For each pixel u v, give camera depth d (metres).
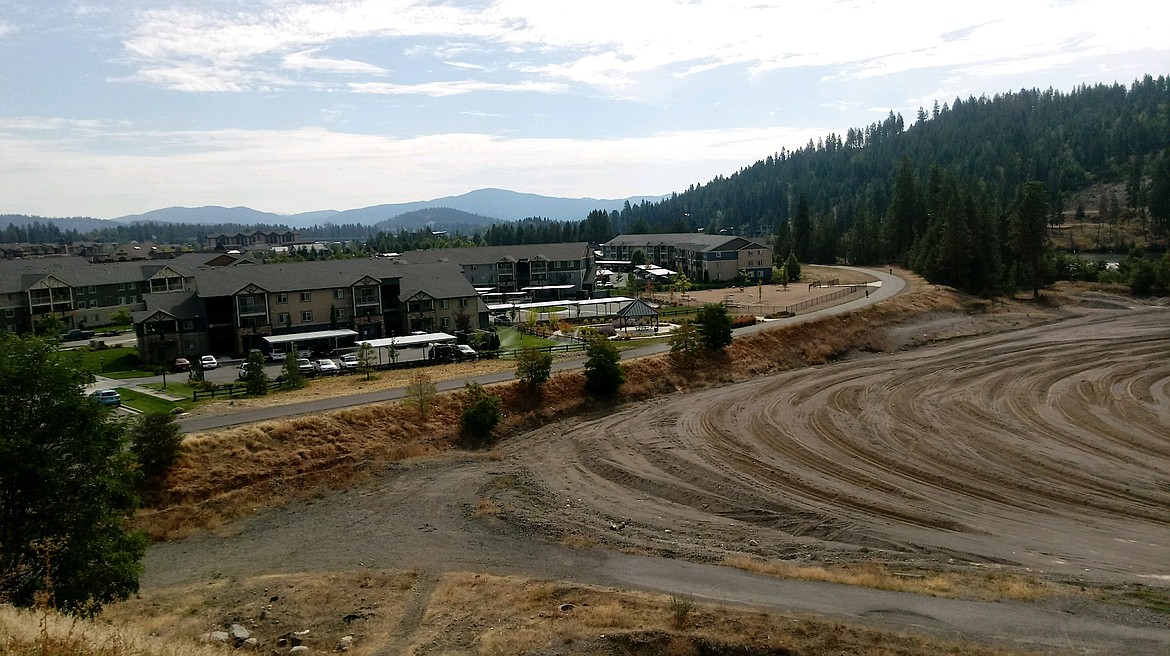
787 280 123.31
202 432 40.56
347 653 21.09
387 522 34.31
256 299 74.69
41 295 90.75
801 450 42.94
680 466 40.81
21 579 20.52
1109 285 98.75
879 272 122.94
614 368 55.06
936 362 64.12
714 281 134.62
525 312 91.88
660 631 20.50
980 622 21.52
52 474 20.50
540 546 30.89
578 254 123.69
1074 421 46.44
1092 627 21.08
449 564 29.05
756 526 33.06
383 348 70.00
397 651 21.00
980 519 32.62
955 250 97.12
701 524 33.31
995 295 94.81
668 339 68.19
